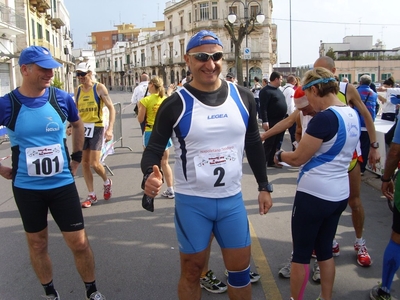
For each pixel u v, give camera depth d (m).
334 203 2.83
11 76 27.09
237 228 2.50
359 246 3.88
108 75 103.50
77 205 3.04
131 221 5.21
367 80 8.07
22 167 2.91
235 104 2.51
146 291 3.47
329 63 3.68
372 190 6.47
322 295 3.00
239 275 2.53
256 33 52.66
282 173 7.75
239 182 2.57
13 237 4.78
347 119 2.79
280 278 3.65
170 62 65.50
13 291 3.52
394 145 3.20
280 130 3.86
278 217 5.25
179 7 61.03
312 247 2.92
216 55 2.40
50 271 3.14
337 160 2.82
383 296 3.17
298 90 3.23
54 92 3.02
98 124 5.75
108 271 3.83
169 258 4.10
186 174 2.48
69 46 55.06
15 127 2.86
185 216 2.48
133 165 8.70
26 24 29.50
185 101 2.44
